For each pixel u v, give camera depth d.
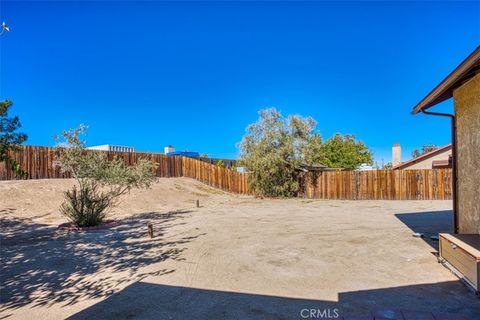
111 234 9.64
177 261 6.56
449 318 3.75
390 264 5.98
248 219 12.16
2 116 4.50
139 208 15.25
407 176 19.41
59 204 13.88
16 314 4.25
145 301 4.54
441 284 4.87
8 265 6.50
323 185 20.94
